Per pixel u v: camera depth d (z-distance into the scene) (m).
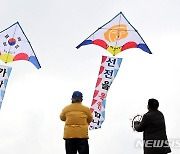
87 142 10.13
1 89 16.02
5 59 16.66
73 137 9.98
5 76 16.16
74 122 10.05
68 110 10.17
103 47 17.03
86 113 10.20
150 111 9.85
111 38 17.03
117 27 17.09
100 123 16.03
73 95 10.30
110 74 16.27
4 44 16.77
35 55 16.77
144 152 9.77
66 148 10.17
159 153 9.59
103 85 16.23
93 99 16.20
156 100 9.92
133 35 17.00
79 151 10.09
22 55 16.78
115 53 16.88
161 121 9.73
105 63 16.41
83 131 10.04
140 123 9.78
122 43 16.97
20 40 16.88
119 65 16.23
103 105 16.16
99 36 17.17
